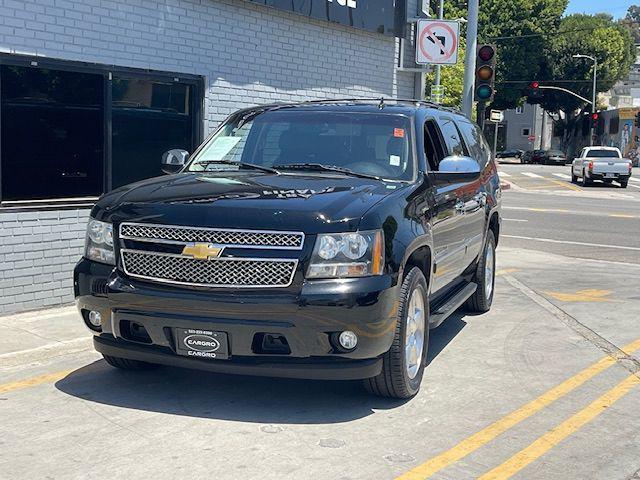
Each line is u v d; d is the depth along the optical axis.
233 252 4.96
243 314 4.91
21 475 4.33
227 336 4.97
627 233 17.72
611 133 69.75
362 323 4.94
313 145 6.46
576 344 7.47
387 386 5.49
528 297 9.80
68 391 5.78
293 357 5.02
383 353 5.22
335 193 5.36
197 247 5.00
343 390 5.91
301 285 4.91
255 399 5.66
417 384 5.79
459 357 6.95
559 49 69.50
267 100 11.55
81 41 8.70
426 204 5.96
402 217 5.43
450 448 4.86
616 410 5.64
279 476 4.36
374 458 4.66
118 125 9.32
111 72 9.10
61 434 4.94
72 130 8.83
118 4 9.08
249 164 6.39
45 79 8.48
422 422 5.29
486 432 5.15
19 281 8.14
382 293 5.02
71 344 7.01
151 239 5.16
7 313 8.06
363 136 6.45
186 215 5.09
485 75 14.30
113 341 5.45
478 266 8.47
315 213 5.00
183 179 5.87
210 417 5.28
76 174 8.91
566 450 4.89
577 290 10.36
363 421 5.27
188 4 10.02
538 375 6.45
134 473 4.37
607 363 6.83
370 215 5.12
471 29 14.74
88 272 5.41
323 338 4.93
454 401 5.74
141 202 5.33
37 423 5.13
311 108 6.88
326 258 4.93
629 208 24.53
